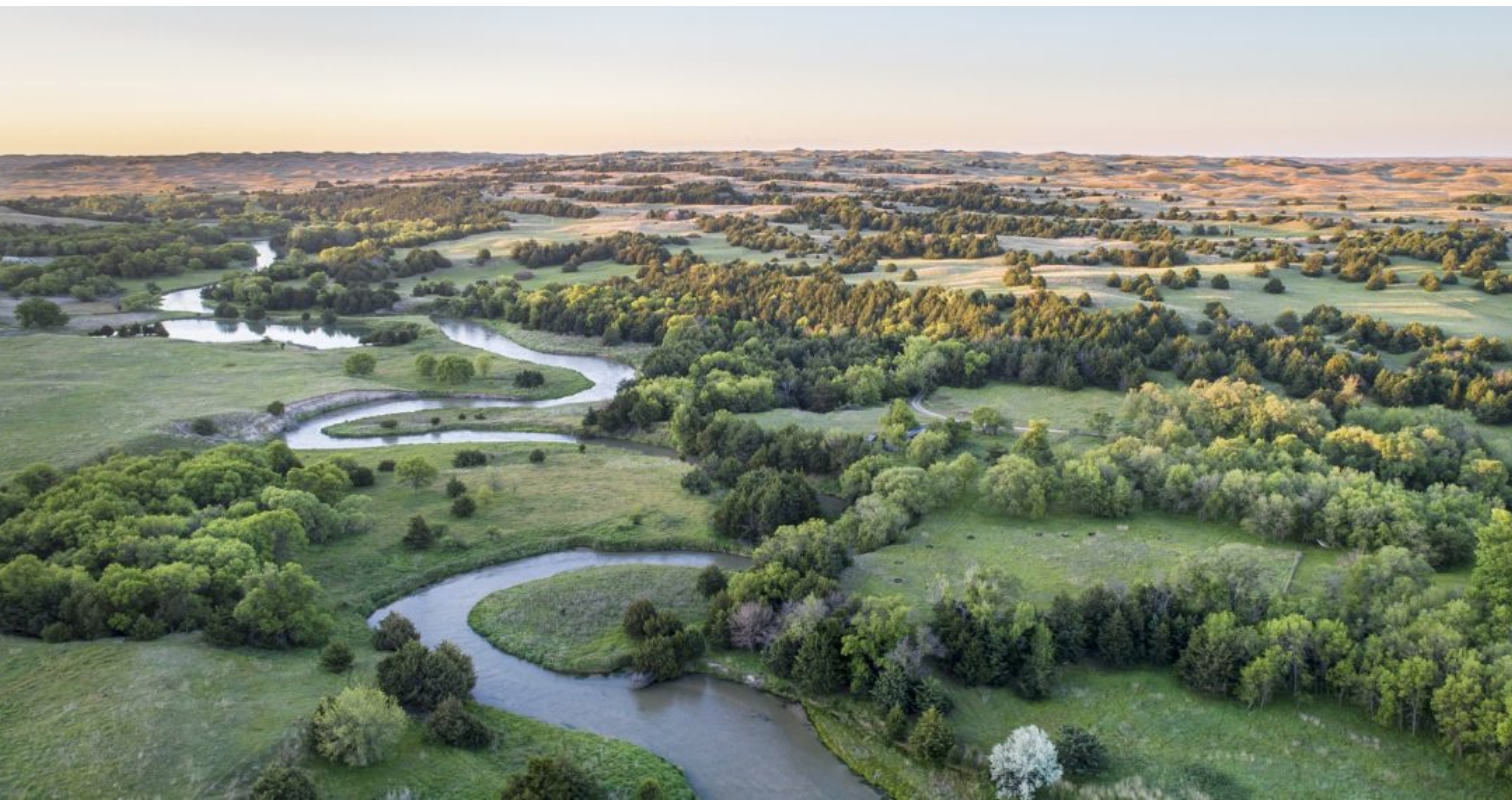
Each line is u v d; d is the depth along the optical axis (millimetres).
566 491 105062
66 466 103562
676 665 68875
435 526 93688
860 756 60562
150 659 62375
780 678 68500
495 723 62125
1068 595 72312
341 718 54406
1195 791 54250
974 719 62094
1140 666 67188
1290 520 84250
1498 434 109688
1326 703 61375
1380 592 67875
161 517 79375
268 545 79000
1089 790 55281
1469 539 79188
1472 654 56312
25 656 62250
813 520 85375
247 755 53156
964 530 90750
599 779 56156
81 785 50188
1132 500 92750
